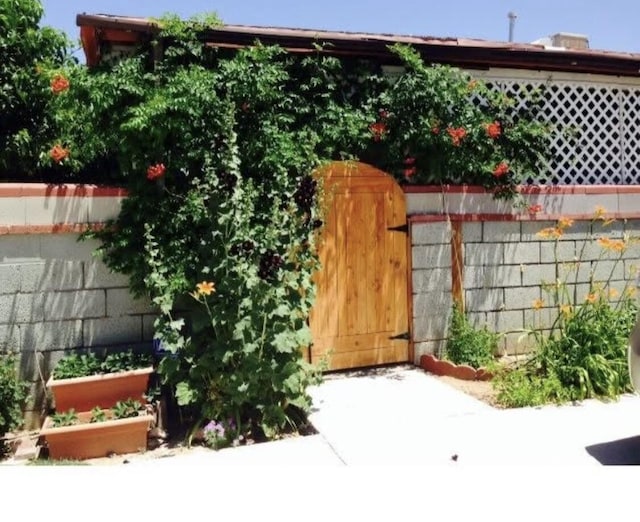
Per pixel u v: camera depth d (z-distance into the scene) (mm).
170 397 4855
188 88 4930
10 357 4676
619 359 5203
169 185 5160
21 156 5312
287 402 4449
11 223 4695
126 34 5273
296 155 5391
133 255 4895
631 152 7293
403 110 5891
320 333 5801
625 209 6848
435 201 6113
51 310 4824
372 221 5957
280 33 5520
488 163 6176
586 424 4414
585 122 7031
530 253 6457
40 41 5336
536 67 6656
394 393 5219
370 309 5980
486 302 6289
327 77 5793
